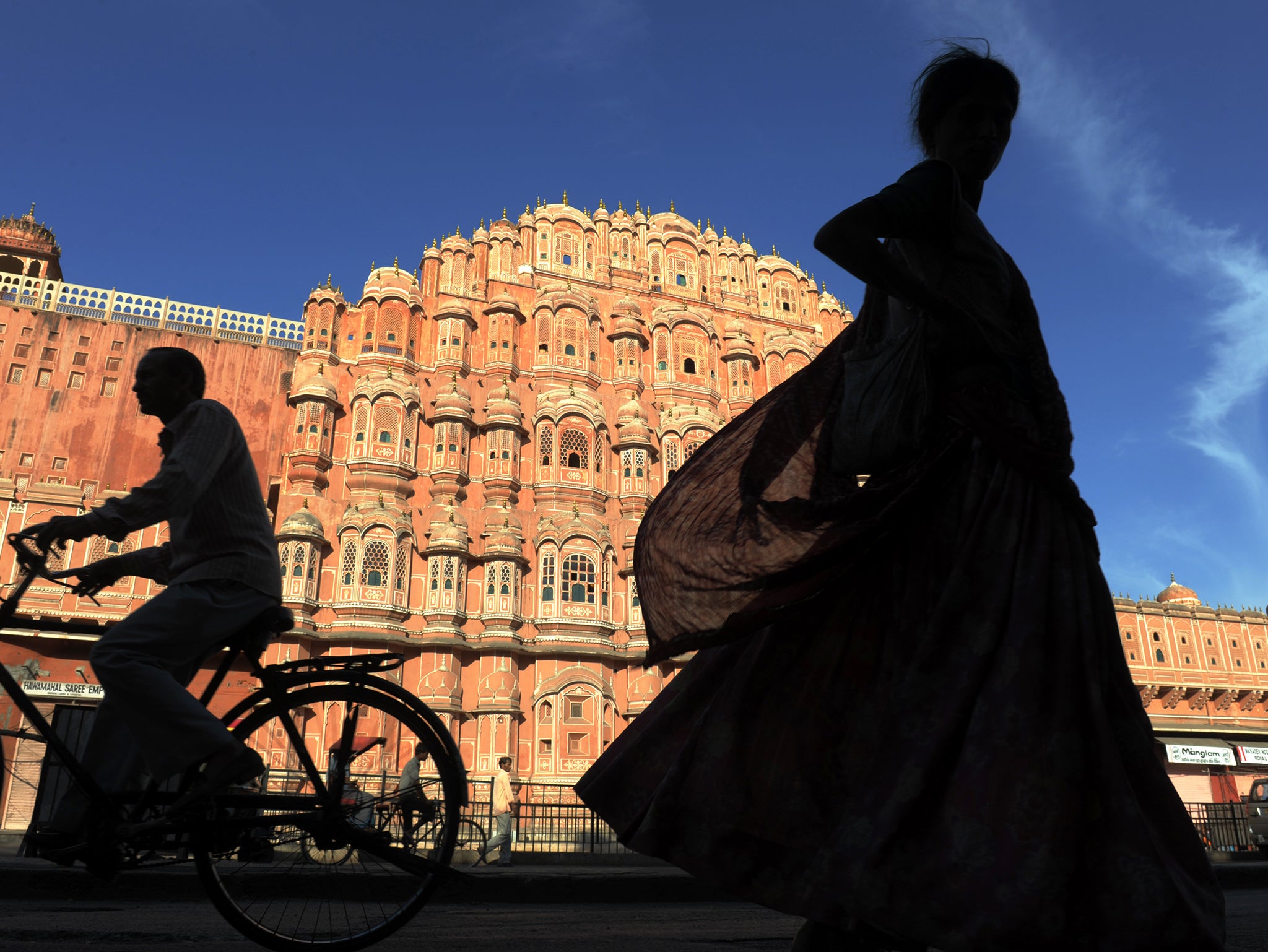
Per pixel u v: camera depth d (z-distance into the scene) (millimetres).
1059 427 1354
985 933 1037
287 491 28250
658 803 1409
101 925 2846
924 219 1409
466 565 29234
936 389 1419
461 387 31516
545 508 30750
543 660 28672
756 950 2488
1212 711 36781
